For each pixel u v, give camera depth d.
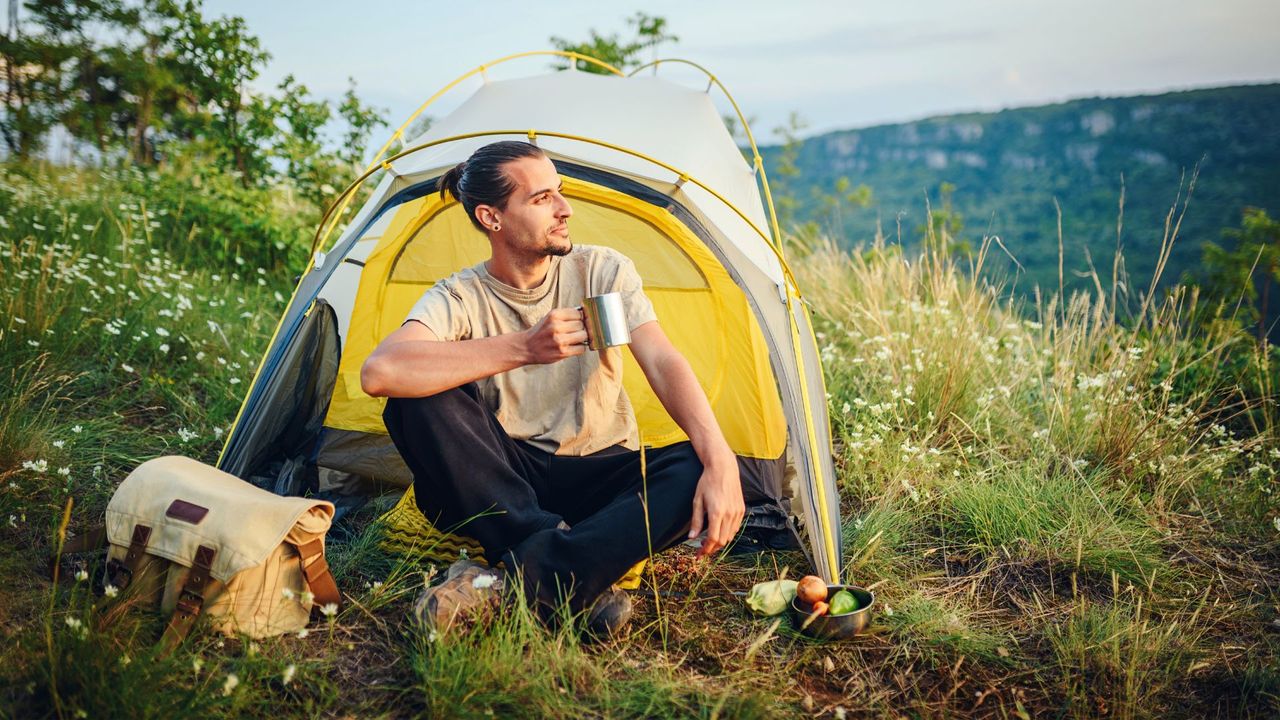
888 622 2.10
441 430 1.86
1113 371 3.57
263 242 5.25
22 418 2.70
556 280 2.16
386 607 2.04
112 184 6.46
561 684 1.74
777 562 2.43
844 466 3.16
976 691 1.88
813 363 2.63
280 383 2.58
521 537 1.90
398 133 3.07
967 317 4.18
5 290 3.50
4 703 1.52
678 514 1.84
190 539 1.78
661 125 2.86
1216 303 4.15
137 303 3.85
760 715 1.67
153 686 1.54
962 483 2.93
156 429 3.05
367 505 2.68
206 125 6.14
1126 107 88.50
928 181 92.50
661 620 2.03
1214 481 3.13
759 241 2.71
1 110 17.67
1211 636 2.17
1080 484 3.01
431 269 3.03
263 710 1.60
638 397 2.96
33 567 2.04
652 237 2.87
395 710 1.65
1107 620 2.12
